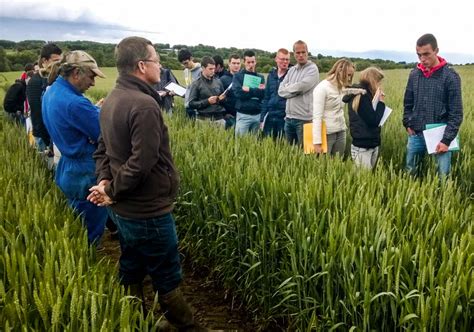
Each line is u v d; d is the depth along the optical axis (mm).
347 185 4012
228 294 4535
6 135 7891
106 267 2982
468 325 2564
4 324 2166
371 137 6301
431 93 5945
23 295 2232
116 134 3076
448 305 2463
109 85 24797
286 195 3855
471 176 6242
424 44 5770
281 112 8422
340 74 6414
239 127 8625
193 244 5070
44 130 6133
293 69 7680
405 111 6484
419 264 2701
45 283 2342
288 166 4785
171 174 3254
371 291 2869
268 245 3928
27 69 10109
